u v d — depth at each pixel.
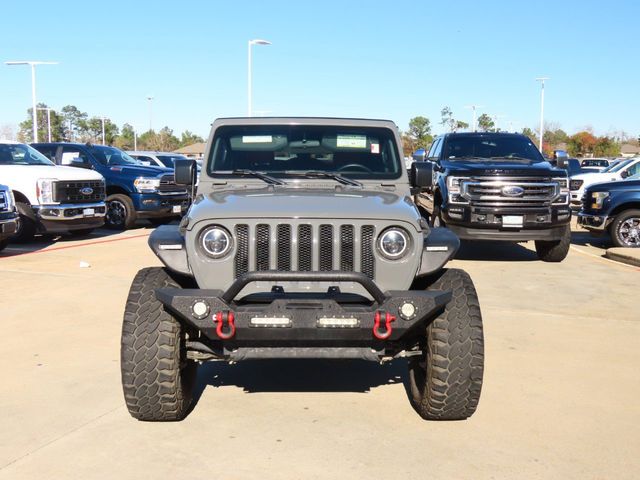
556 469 4.00
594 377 5.64
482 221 11.12
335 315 4.07
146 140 99.19
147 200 16.39
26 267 10.57
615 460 4.13
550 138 97.38
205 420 4.70
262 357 4.29
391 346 4.60
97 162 16.86
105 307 7.86
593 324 7.38
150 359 4.32
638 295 8.94
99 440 4.36
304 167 5.60
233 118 5.74
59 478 3.86
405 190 5.53
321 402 5.05
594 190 13.44
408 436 4.45
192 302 4.07
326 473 3.93
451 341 4.32
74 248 12.88
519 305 8.26
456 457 4.15
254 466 4.02
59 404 4.95
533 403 5.04
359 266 4.37
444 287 4.54
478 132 12.98
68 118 100.06
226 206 4.52
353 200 4.72
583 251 13.48
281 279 4.11
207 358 4.55
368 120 5.77
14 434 4.43
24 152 14.27
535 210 11.06
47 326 7.04
